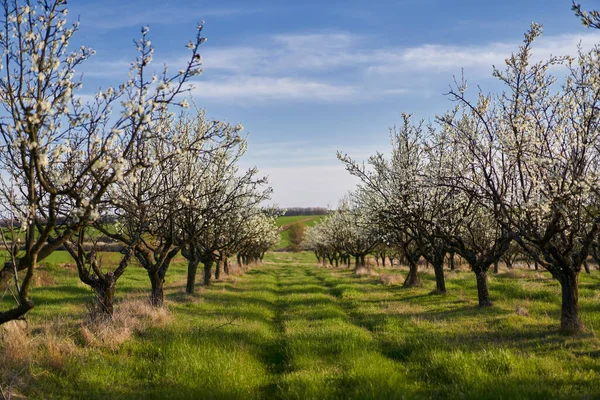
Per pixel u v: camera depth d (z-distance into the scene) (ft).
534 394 22.61
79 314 48.47
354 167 67.82
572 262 38.99
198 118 53.78
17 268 24.41
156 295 52.90
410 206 62.28
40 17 22.70
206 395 24.53
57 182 21.54
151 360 31.63
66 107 21.09
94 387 26.13
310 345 35.94
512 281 80.48
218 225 62.18
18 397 22.99
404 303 61.98
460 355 30.07
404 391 24.39
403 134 71.31
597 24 24.89
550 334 37.78
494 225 64.13
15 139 20.54
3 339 30.04
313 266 201.16
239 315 52.21
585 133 33.81
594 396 22.77
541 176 35.65
